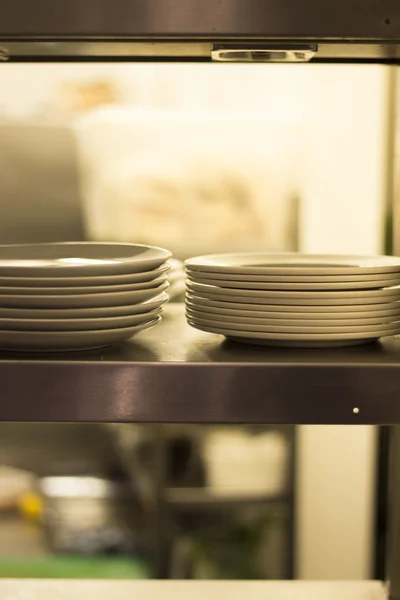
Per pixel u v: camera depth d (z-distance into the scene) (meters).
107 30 0.74
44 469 1.85
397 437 1.12
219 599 1.12
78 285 0.75
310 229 1.99
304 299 0.77
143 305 0.78
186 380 0.74
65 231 1.89
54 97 1.87
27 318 0.75
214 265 0.82
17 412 0.74
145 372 0.74
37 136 1.86
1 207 1.88
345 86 1.94
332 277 0.77
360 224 1.99
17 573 1.78
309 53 0.85
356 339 0.80
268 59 0.88
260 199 1.92
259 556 1.88
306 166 1.95
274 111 1.94
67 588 1.16
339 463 2.01
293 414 0.74
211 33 0.74
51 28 0.75
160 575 1.83
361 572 2.03
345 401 0.74
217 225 1.91
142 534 1.83
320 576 2.02
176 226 1.91
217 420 0.74
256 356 0.78
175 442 1.86
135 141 1.87
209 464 1.88
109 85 1.89
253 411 0.74
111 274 0.77
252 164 1.91
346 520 2.03
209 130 1.89
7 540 1.81
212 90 1.93
